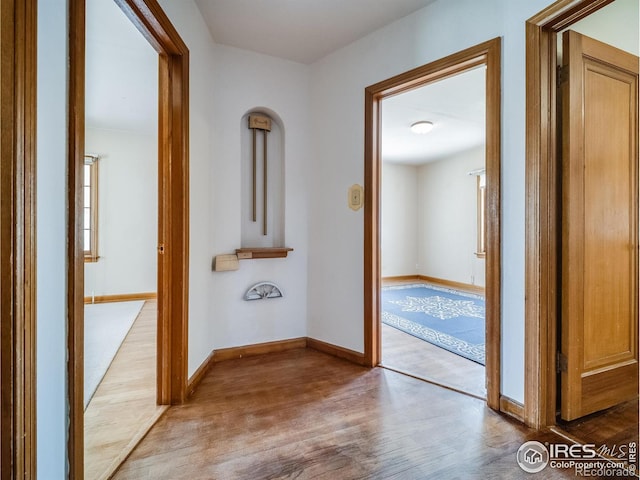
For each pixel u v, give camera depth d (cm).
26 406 79
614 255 183
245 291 263
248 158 279
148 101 359
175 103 183
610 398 181
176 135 184
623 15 190
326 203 270
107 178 465
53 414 92
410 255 733
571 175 165
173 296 185
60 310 94
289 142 278
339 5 209
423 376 224
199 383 212
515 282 172
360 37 244
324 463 136
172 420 168
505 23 174
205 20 221
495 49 176
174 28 170
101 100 356
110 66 278
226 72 252
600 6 143
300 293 284
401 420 170
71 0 97
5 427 75
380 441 152
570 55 162
